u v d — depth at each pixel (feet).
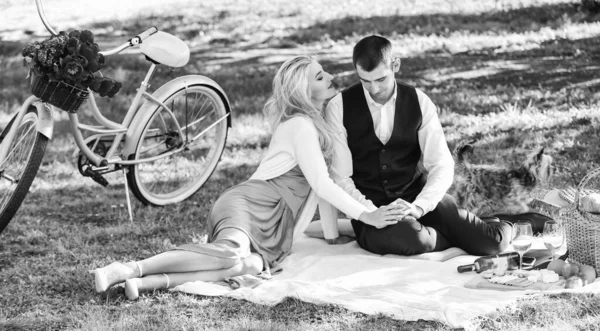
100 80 15.39
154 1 45.29
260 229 14.24
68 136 24.94
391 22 37.60
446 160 14.51
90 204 19.21
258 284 13.25
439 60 31.37
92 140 17.19
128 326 11.57
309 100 14.55
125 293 12.78
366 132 14.56
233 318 11.86
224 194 14.53
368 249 14.79
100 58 15.44
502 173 15.53
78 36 15.24
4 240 16.47
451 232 14.47
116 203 19.24
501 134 22.35
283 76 14.60
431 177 14.40
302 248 15.40
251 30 38.91
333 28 37.78
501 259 13.37
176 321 11.76
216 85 18.86
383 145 14.57
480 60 30.86
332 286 12.90
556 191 14.32
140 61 34.35
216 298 12.68
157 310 12.22
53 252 15.74
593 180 18.20
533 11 36.50
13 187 16.15
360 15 39.32
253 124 25.86
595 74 27.43
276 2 42.96
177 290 12.92
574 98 24.93
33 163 15.25
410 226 14.16
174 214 18.10
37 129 15.37
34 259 15.29
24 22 42.42
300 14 40.63
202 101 26.61
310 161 14.26
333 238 15.34
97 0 46.26
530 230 12.87
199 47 37.11
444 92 27.09
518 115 23.88
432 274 13.46
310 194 14.92
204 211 18.20
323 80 14.66
